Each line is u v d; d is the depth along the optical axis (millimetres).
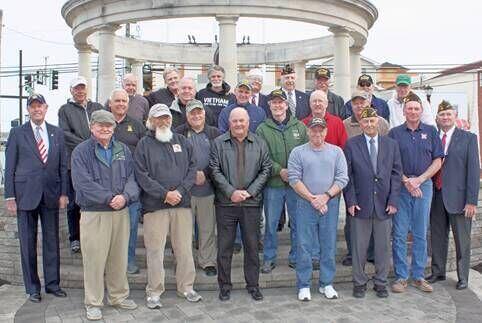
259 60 17344
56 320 5266
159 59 16859
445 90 32156
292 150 5887
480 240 7605
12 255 6793
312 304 5633
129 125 6359
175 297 5898
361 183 5871
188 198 5684
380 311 5426
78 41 14391
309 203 5746
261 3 11719
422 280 6168
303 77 17203
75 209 6723
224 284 5785
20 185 5801
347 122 6836
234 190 5582
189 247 5742
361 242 5895
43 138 5910
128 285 5980
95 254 5289
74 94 6684
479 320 5191
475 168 6211
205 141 6227
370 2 13391
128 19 12242
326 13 12617
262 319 5180
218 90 7395
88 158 5293
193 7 11641
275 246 6320
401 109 7188
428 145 6098
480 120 29828
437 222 6504
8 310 5711
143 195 5625
